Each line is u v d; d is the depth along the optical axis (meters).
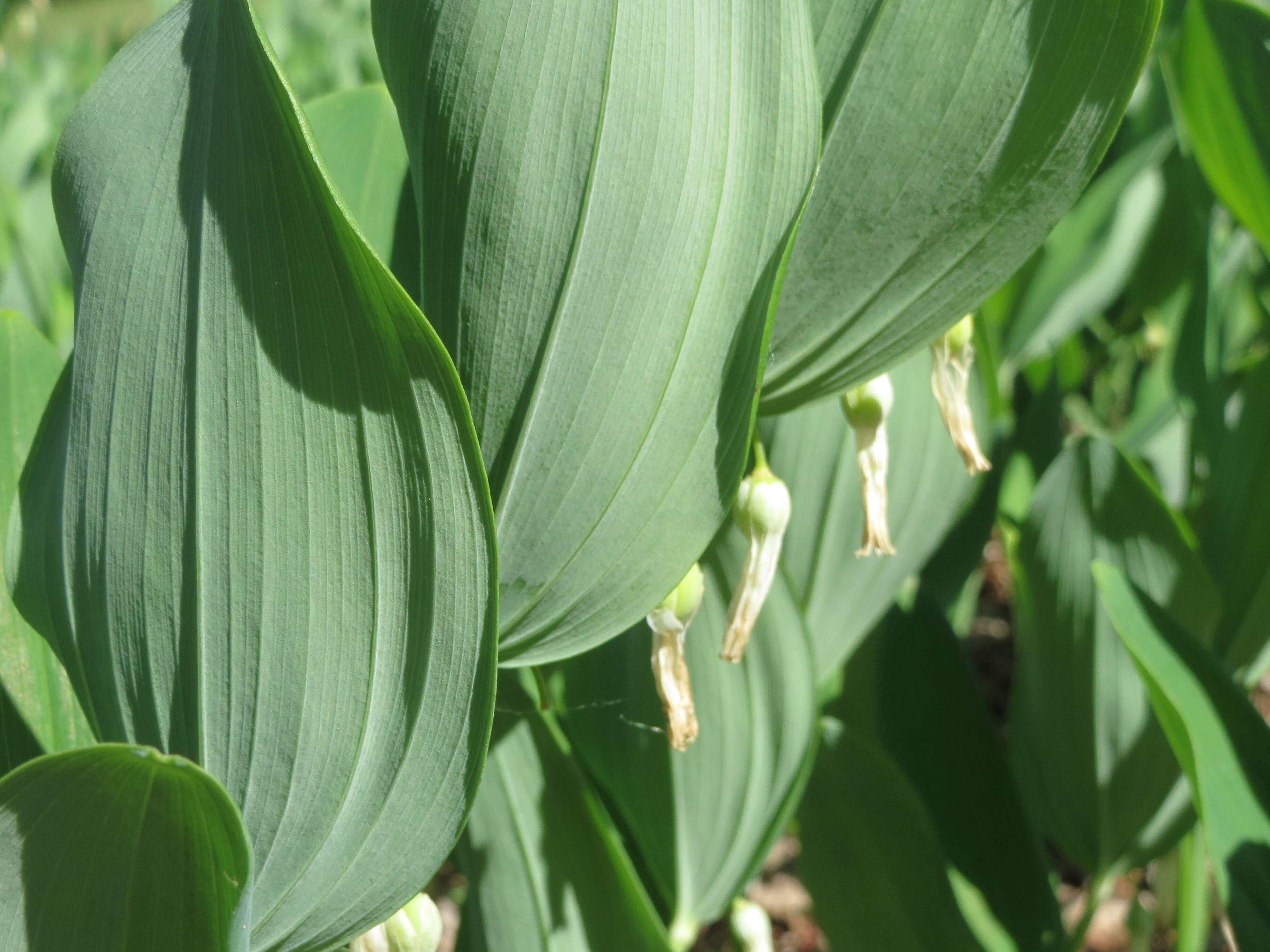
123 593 0.15
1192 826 0.26
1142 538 0.25
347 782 0.16
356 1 1.06
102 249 0.15
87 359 0.15
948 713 0.27
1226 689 0.21
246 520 0.15
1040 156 0.17
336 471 0.15
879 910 0.25
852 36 0.17
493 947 0.21
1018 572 0.26
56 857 0.14
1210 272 0.30
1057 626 0.25
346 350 0.14
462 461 0.15
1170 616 0.22
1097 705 0.25
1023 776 0.28
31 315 0.28
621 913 0.21
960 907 0.25
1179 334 0.31
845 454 0.23
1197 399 0.31
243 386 0.15
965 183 0.17
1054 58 0.16
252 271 0.14
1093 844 0.27
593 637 0.17
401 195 0.19
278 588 0.15
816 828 0.25
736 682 0.21
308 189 0.14
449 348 0.16
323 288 0.14
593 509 0.16
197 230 0.14
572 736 0.23
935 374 0.20
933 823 0.27
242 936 0.15
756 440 0.18
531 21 0.15
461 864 0.22
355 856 0.16
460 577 0.15
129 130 0.14
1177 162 0.45
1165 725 0.21
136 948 0.15
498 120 0.15
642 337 0.16
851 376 0.18
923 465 0.24
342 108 0.19
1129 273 0.47
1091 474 0.25
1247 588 0.25
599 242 0.15
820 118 0.16
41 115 0.55
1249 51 0.22
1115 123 0.17
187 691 0.15
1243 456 0.26
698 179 0.15
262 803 0.16
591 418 0.16
